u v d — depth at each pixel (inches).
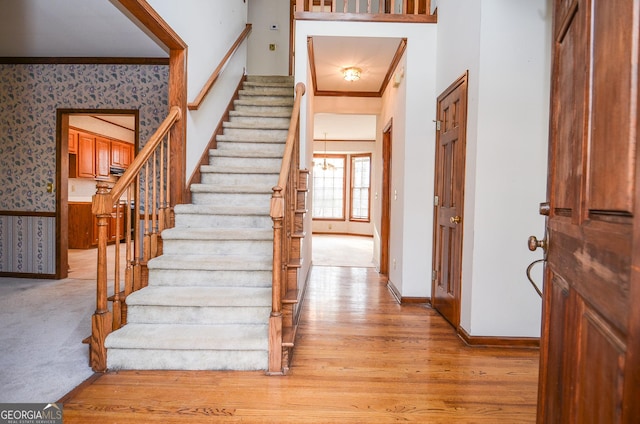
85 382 78.1
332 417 67.0
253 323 93.0
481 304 99.1
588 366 31.7
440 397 74.1
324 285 166.2
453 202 114.6
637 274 22.7
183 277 102.0
